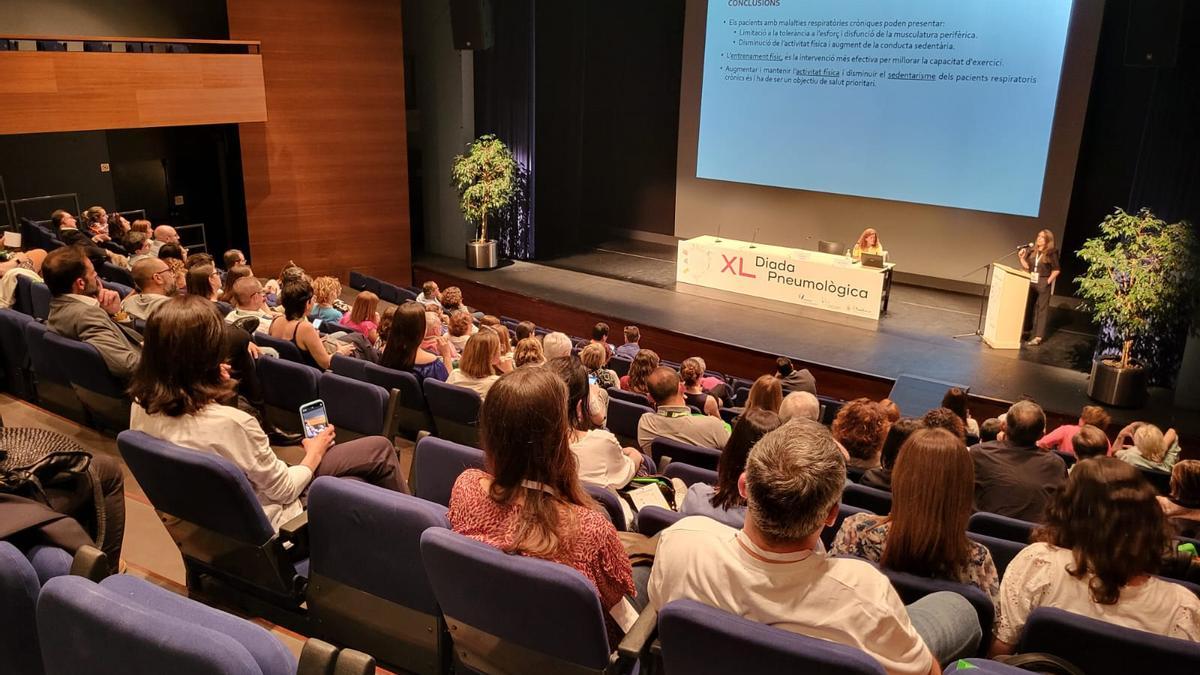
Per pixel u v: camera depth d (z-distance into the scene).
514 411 2.12
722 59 13.50
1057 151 11.09
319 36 13.22
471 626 2.32
